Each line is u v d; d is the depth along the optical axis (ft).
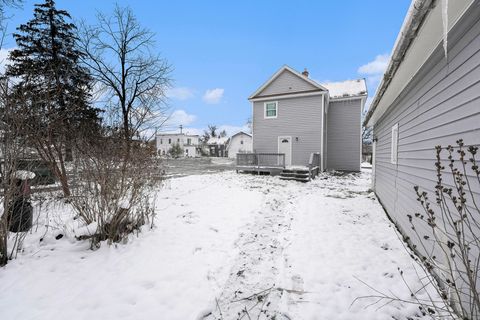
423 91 10.46
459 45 7.43
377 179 23.73
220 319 6.82
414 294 7.86
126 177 12.33
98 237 10.77
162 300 7.41
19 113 10.78
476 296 5.38
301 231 13.91
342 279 8.83
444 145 8.39
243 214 17.16
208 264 9.75
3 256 8.87
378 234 13.44
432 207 9.37
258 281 8.69
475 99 6.59
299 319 6.81
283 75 46.80
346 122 48.37
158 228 13.47
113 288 7.88
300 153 44.98
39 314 6.60
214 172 48.57
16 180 9.85
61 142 14.52
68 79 19.99
